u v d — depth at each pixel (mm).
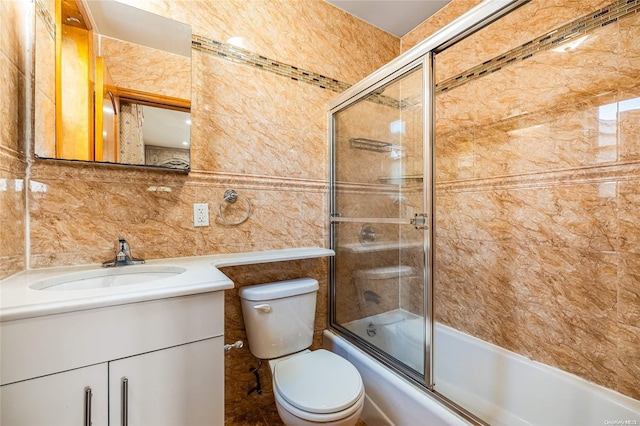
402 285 1427
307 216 1705
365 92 1599
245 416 1438
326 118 1785
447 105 1763
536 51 1354
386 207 1536
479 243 1608
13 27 944
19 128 980
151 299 773
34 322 651
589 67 1188
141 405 771
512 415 1387
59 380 673
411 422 1152
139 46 1215
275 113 1587
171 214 1294
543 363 1348
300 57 1679
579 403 1197
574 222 1246
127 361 750
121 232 1190
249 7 1509
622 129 1107
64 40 1086
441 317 1816
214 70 1405
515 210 1449
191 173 1339
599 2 1157
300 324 1399
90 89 1122
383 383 1299
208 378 874
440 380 1703
